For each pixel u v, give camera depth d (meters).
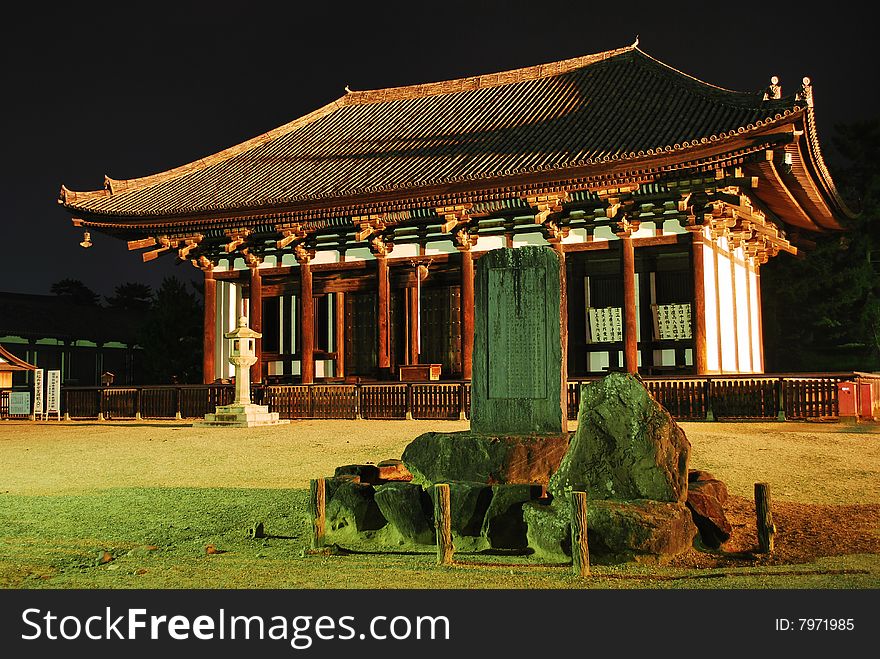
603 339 26.06
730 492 11.77
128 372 57.06
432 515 9.52
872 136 36.25
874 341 35.91
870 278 35.47
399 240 28.61
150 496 12.70
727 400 21.22
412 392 24.23
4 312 51.62
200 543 9.95
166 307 44.84
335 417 25.28
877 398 23.70
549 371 10.95
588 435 9.17
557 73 33.66
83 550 9.66
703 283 23.94
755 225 26.75
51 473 15.18
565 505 8.77
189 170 33.78
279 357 30.73
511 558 8.84
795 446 15.27
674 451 9.02
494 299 11.34
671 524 8.40
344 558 9.09
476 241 27.27
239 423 22.39
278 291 31.31
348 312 30.27
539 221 24.91
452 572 8.27
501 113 31.67
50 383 29.48
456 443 10.39
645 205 24.81
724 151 21.95
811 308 36.50
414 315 28.56
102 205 30.50
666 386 21.91
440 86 36.06
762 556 8.59
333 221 28.94
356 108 37.31
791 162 23.69
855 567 8.06
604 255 25.86
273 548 9.64
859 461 13.76
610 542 8.33
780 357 37.69
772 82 24.31
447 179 24.94
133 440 19.55
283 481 13.77
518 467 10.05
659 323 25.16
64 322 53.84
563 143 26.23
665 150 22.25
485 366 11.30
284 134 36.09
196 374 44.94
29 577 8.52
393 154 30.30
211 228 29.22
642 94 28.89
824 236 33.97
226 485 13.52
